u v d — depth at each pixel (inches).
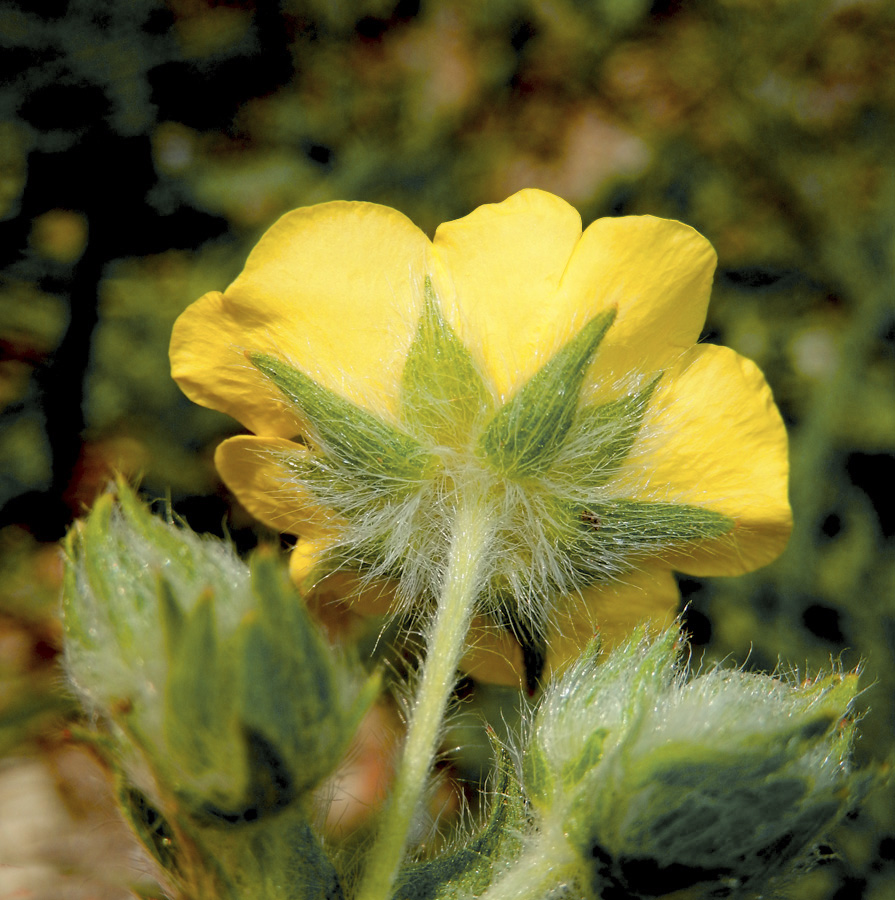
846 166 8.2
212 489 6.7
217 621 2.7
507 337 3.2
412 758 2.9
